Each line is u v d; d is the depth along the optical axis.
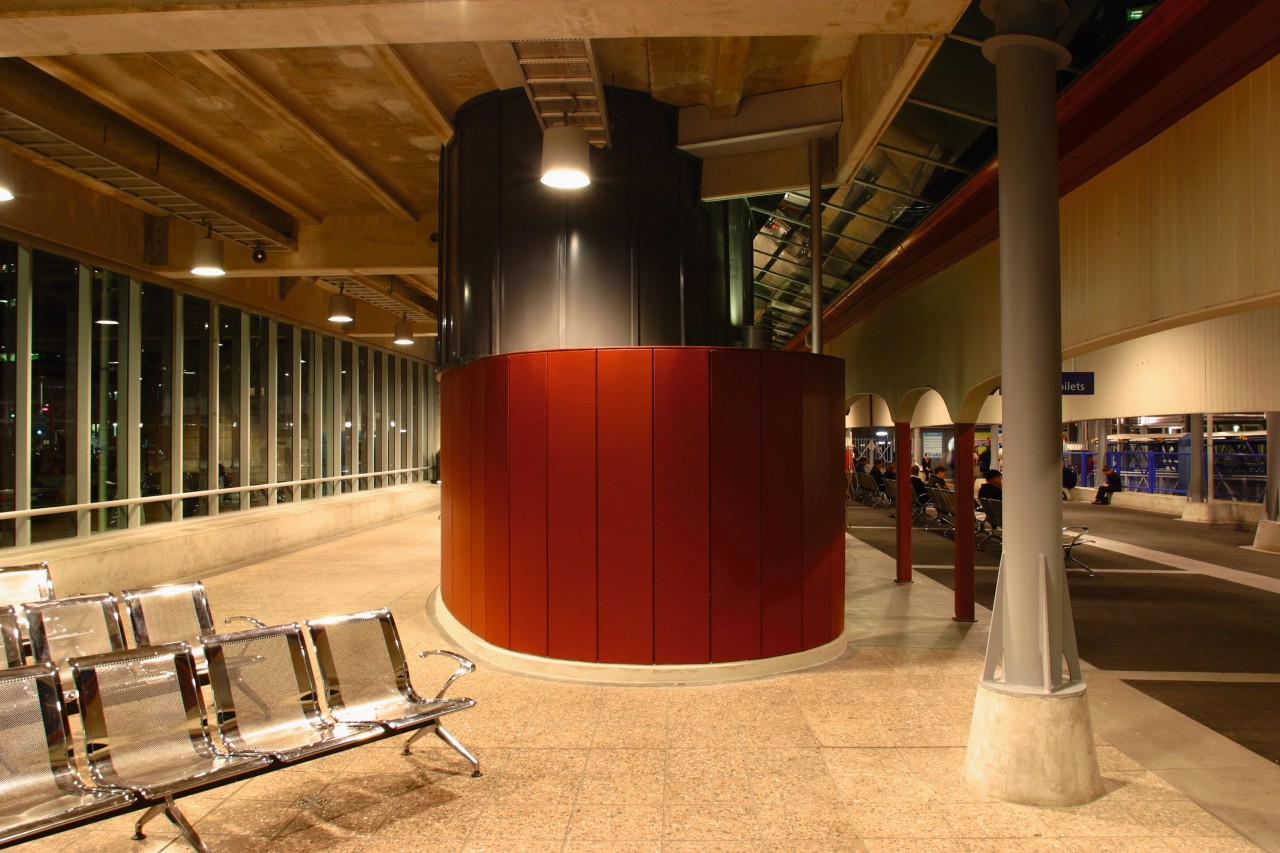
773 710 4.98
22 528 8.95
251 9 3.92
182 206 8.75
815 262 7.68
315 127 8.02
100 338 10.38
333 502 15.88
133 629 5.03
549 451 5.82
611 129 7.58
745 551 5.71
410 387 23.31
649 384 5.67
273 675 3.83
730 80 6.93
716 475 5.66
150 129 7.98
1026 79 3.94
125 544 9.23
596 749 4.36
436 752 4.34
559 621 5.73
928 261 9.32
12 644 4.39
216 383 12.77
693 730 4.64
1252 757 4.30
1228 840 3.35
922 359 9.92
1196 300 4.86
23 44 4.28
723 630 5.63
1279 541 12.85
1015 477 3.95
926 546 13.61
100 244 9.88
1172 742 4.53
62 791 3.08
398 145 8.66
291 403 15.55
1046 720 3.71
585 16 3.95
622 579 5.63
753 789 3.85
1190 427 19.19
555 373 5.83
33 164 8.76
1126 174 5.73
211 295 12.55
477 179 7.79
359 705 4.09
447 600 7.62
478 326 7.82
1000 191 4.04
